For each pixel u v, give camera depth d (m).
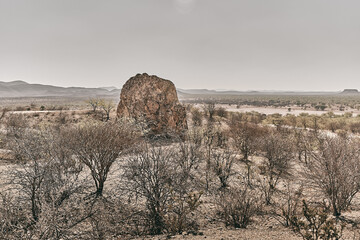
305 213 3.79
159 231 4.45
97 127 6.48
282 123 34.00
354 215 5.10
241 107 103.25
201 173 7.48
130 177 5.01
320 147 6.23
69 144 5.64
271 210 5.58
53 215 3.55
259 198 6.28
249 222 4.95
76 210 4.67
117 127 6.91
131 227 4.47
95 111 34.56
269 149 9.22
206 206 5.66
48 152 5.15
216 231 4.38
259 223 4.88
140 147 5.66
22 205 4.46
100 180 5.73
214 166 7.75
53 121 27.98
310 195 6.43
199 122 25.25
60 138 5.92
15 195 4.83
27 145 4.98
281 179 8.10
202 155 8.30
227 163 7.83
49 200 4.29
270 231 4.35
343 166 5.25
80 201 5.06
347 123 32.59
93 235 3.96
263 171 8.84
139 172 4.81
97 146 5.66
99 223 4.35
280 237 3.96
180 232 4.37
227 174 7.52
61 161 5.05
